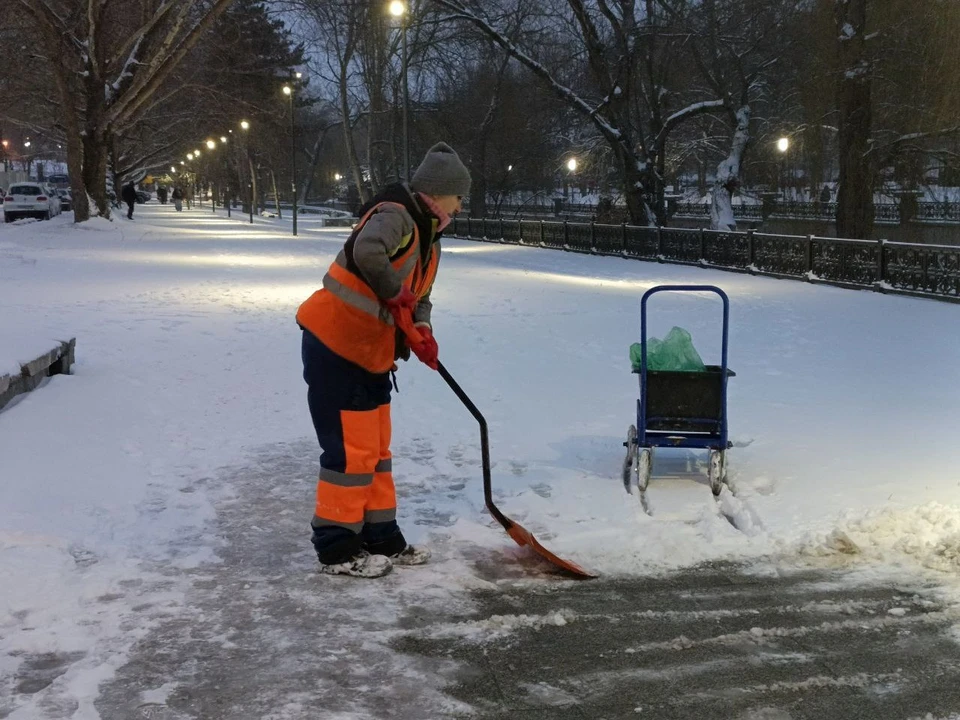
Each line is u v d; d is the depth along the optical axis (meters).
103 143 37.72
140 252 25.31
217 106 50.38
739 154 30.28
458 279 18.70
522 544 4.20
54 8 36.66
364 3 43.31
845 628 3.56
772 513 4.78
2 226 36.94
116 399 6.98
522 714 2.96
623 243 27.03
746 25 30.69
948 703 3.03
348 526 3.98
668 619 3.65
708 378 5.11
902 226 33.25
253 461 5.70
